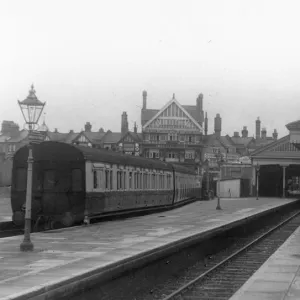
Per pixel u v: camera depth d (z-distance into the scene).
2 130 98.56
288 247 17.39
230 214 32.03
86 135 104.38
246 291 9.95
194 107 101.88
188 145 92.62
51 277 9.63
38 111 14.36
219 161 40.72
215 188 73.19
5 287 8.77
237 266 17.30
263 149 76.06
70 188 22.34
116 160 26.72
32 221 22.59
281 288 10.23
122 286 11.62
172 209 40.00
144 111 101.62
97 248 14.02
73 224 22.33
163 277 14.34
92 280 10.15
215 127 115.62
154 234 18.27
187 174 47.88
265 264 13.38
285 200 62.34
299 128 74.19
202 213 33.53
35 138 14.30
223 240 22.98
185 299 11.89
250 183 79.31
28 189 13.98
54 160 22.48
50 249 13.93
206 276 14.84
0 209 37.38
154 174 34.44
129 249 13.64
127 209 28.59
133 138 94.19
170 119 94.31
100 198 24.14
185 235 17.72
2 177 64.88
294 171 79.56
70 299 9.38
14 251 13.54
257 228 33.03
